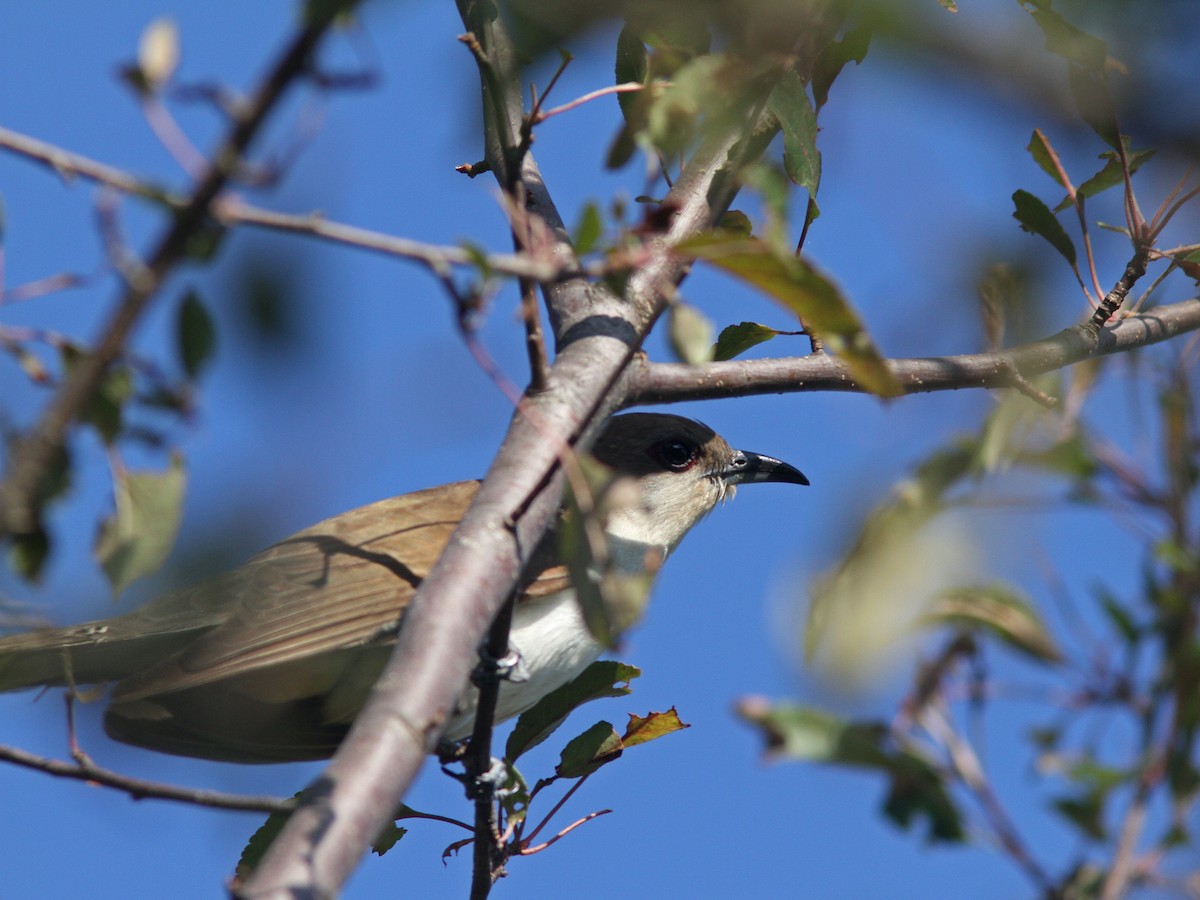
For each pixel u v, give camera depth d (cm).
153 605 1018
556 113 638
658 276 826
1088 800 670
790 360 866
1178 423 805
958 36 473
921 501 671
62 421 450
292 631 977
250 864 805
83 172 452
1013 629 711
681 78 581
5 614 539
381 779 539
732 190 828
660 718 818
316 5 436
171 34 446
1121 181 858
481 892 804
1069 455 795
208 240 496
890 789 636
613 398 762
